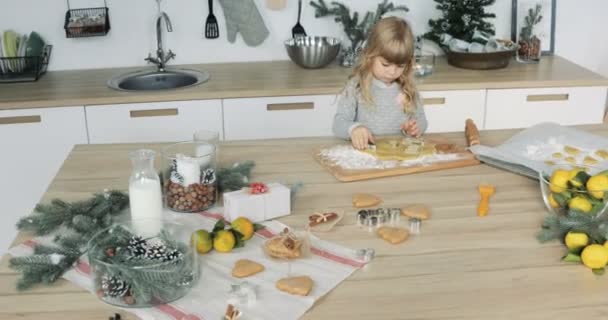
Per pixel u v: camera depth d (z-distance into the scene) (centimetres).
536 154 198
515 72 331
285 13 354
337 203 173
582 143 203
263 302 127
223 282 134
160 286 125
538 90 317
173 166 168
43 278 134
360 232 156
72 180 188
